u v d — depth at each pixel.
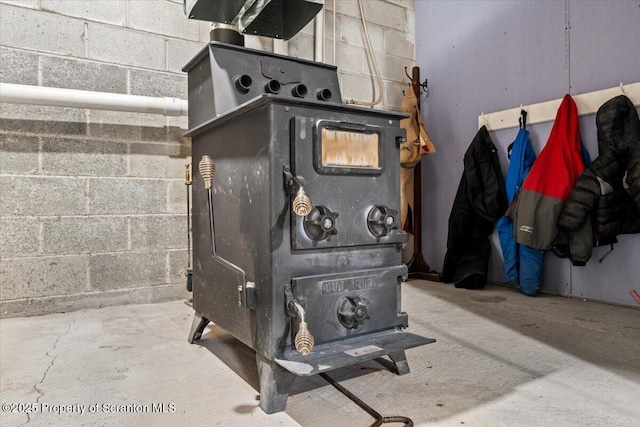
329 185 1.12
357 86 3.01
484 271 2.65
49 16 1.98
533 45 2.58
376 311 1.22
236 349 1.52
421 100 3.26
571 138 2.32
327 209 1.10
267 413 1.05
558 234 2.30
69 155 2.02
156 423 1.00
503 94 2.74
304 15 1.86
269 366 1.07
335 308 1.14
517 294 2.49
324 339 1.12
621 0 2.21
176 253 2.30
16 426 0.98
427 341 1.20
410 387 1.20
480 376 1.27
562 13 2.44
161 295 2.26
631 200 2.13
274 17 1.93
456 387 1.20
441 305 2.20
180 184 2.30
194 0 1.73
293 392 1.18
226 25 1.92
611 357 1.44
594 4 2.30
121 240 2.15
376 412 1.02
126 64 2.17
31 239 1.94
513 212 2.51
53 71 1.99
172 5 2.29
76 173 2.04
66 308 2.03
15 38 1.91
